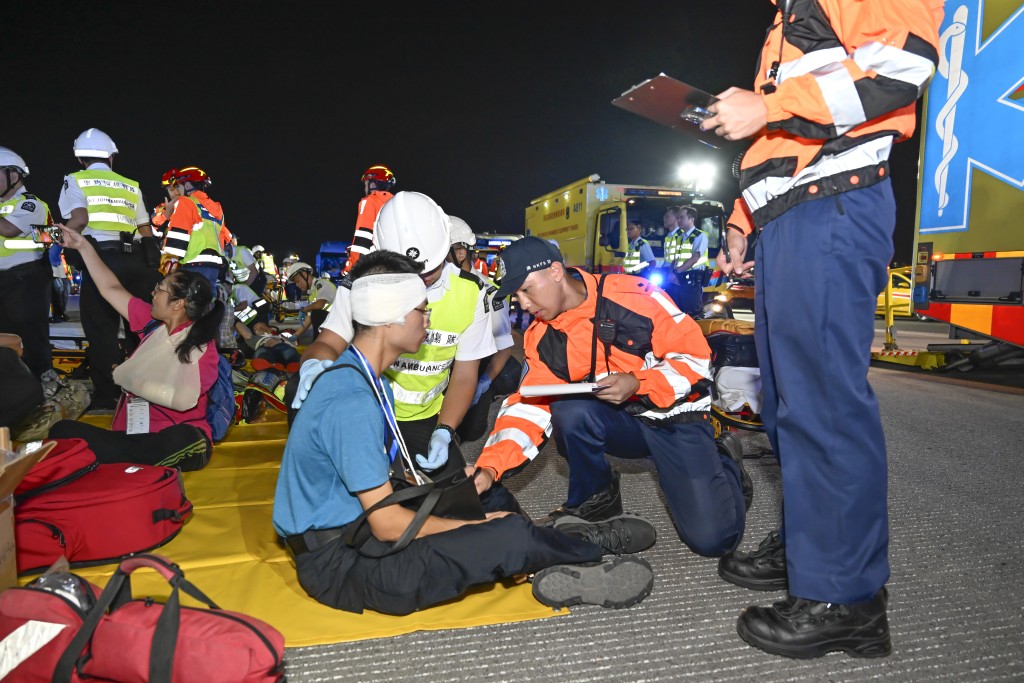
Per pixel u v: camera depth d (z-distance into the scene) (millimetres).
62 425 3348
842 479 1889
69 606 1617
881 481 1908
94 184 5086
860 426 1869
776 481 3705
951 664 1950
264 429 4828
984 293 6293
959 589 2416
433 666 1924
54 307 10742
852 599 1923
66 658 1553
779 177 1896
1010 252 6020
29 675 1595
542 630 2123
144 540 2627
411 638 2068
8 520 2031
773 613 2002
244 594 2320
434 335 2650
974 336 7180
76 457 2715
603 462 2811
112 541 2557
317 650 1997
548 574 2152
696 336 2580
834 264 1825
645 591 2230
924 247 6977
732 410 4328
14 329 5141
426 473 2656
